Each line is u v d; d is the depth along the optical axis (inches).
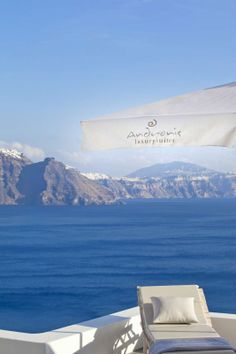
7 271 2171.5
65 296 1897.1
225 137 202.2
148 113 215.0
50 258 2343.8
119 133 214.7
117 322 259.9
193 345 221.9
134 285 2005.4
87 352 241.1
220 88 233.5
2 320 1707.7
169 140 208.1
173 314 260.2
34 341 223.6
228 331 267.4
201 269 2155.5
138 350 273.3
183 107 215.3
